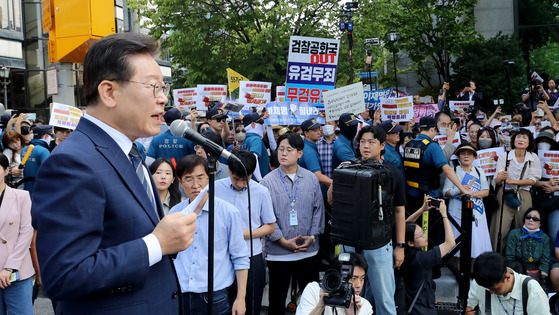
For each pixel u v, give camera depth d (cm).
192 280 372
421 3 1925
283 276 515
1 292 439
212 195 237
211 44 2545
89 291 161
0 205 435
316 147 634
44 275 162
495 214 668
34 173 721
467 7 1916
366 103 1205
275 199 517
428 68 2348
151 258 172
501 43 1905
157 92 186
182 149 646
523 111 1127
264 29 2406
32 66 3075
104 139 182
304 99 865
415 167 581
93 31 770
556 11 2072
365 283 482
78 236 163
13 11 2911
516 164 653
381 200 416
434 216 600
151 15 2536
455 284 611
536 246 595
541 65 2073
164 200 488
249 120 724
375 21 2494
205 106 1021
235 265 385
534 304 399
